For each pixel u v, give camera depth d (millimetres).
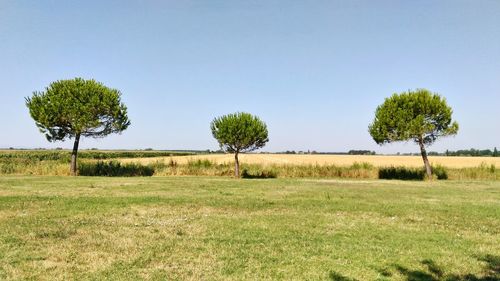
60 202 16797
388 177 38562
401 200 19562
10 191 20859
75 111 34781
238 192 22328
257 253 9523
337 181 32594
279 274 8125
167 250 9664
